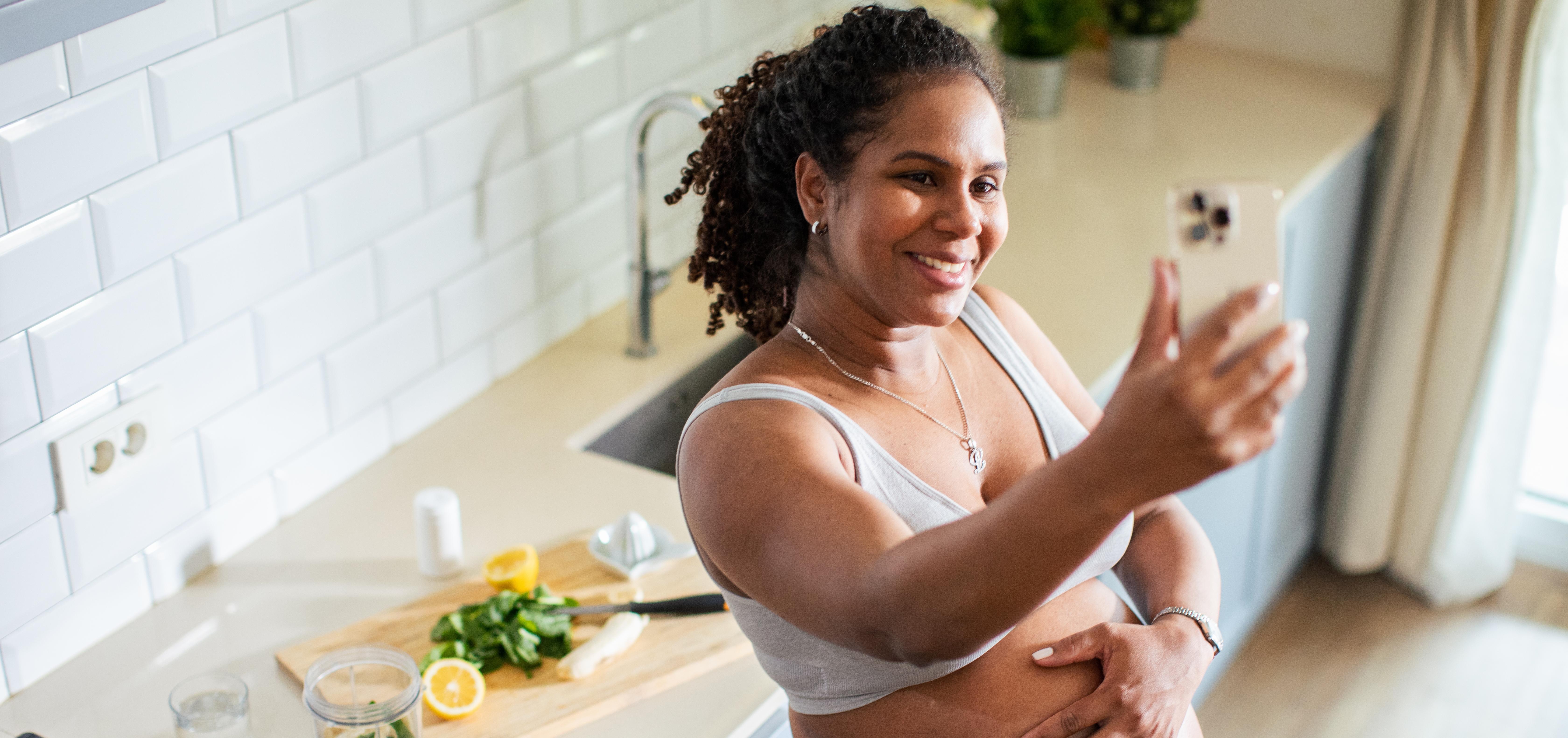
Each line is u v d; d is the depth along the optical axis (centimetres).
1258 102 267
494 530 160
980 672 107
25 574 130
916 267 97
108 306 131
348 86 151
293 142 146
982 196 99
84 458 132
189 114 133
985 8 247
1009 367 119
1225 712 261
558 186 190
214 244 141
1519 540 306
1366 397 281
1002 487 115
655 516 163
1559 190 244
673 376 194
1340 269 266
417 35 158
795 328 109
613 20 190
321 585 150
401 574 152
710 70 215
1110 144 251
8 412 124
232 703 125
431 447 176
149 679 135
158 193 133
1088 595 117
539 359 196
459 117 169
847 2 241
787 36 233
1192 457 64
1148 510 130
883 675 105
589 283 203
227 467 150
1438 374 270
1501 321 255
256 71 139
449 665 129
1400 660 275
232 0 134
